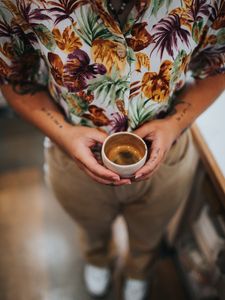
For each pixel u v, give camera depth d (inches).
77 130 25.5
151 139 24.9
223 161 29.3
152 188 29.5
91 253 44.6
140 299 46.7
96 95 23.6
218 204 33.4
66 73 22.9
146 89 23.4
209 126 31.6
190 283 45.9
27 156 60.5
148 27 21.2
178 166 29.2
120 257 50.4
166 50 22.2
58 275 49.5
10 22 22.2
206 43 23.9
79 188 30.1
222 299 35.8
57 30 21.5
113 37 21.3
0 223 53.5
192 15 21.6
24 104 27.0
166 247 51.6
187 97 26.7
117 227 52.3
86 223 36.0
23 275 49.4
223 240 35.5
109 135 25.4
